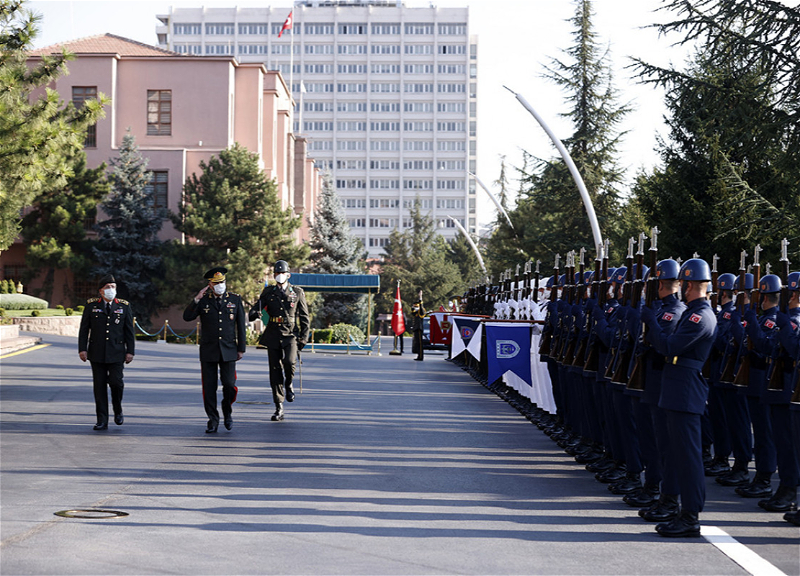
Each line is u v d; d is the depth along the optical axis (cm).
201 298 1247
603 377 953
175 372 2242
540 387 1378
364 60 16375
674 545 672
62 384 1859
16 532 661
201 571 568
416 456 1067
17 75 1664
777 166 1959
